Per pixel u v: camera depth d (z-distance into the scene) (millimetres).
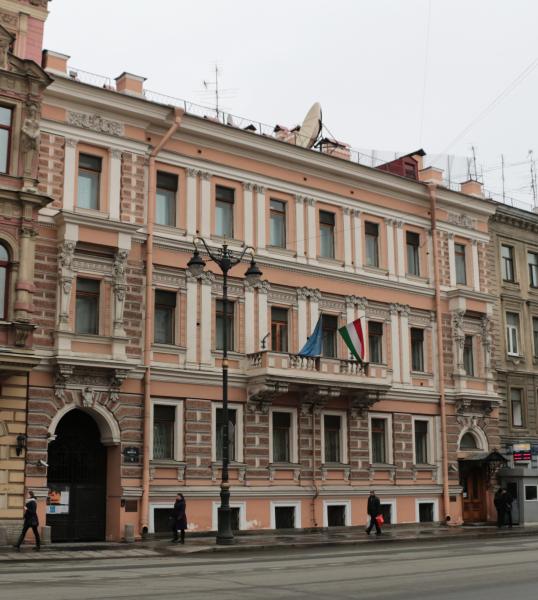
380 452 39844
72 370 30391
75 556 25234
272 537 33188
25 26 32156
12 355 28156
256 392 34875
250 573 18922
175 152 34938
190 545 29016
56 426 30547
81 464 31781
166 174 34906
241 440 34844
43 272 30703
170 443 33406
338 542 30375
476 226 45812
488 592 15102
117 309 31859
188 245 34594
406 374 40969
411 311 41938
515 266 48156
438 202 44062
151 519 31891
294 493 35812
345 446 38094
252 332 36000
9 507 28719
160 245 33875
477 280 45094
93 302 32031
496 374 45406
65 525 31031
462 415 42875
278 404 36125
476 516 43062
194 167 35406
